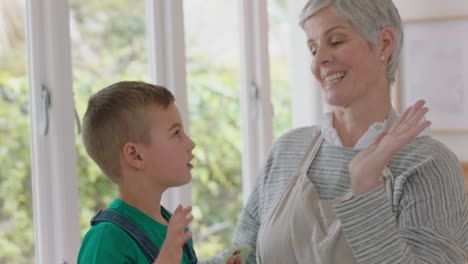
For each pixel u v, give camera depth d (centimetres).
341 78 128
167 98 120
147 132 116
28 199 198
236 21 286
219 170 286
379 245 110
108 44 236
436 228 114
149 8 232
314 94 319
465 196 122
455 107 314
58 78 192
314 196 127
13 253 199
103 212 115
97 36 233
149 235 115
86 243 111
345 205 113
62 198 193
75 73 225
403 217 118
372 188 112
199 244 279
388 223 111
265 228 132
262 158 285
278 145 144
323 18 128
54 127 192
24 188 199
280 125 325
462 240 120
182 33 234
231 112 289
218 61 281
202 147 277
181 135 121
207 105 279
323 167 131
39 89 191
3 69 197
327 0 128
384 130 128
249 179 285
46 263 193
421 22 320
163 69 232
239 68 287
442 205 116
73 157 196
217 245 287
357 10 125
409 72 324
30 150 194
